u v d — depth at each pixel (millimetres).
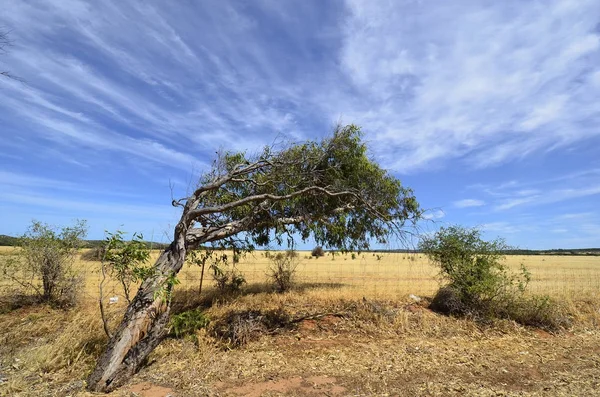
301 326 9352
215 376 6355
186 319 8352
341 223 11320
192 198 7848
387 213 10219
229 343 8039
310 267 30219
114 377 5922
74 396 5512
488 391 5953
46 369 6555
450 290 11375
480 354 8031
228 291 12078
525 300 11273
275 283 13711
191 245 8359
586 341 9516
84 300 11320
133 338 6375
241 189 10820
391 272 25156
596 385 6316
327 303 11172
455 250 11508
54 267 10727
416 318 10234
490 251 11383
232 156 10422
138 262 6930
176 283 7020
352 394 5738
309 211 10547
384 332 9375
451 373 6770
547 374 6887
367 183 10172
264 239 13078
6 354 7555
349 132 9750
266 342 8344
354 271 26203
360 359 7426
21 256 10734
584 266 38031
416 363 7258
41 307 10391
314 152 9680
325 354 7711
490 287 10773
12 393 5570
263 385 6035
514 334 9969
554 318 10797
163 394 5625
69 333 7801
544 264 41344
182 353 7348
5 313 10016
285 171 9008
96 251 9383
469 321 10500
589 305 12516
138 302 6742
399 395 5727
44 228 11000
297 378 6363
